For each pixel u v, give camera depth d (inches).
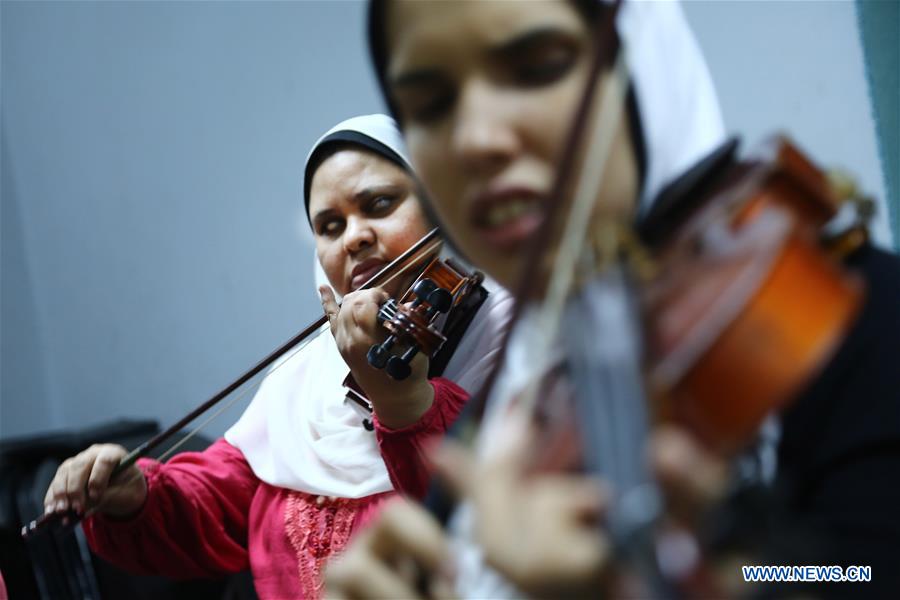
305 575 58.5
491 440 24.6
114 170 122.0
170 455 95.8
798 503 24.3
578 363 21.8
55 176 127.6
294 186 108.0
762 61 79.8
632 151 27.8
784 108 79.7
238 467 68.9
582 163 26.3
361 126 60.9
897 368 23.9
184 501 64.6
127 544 64.6
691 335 21.9
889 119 76.2
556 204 25.6
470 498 18.4
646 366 21.6
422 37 27.0
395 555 21.2
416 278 56.9
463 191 28.1
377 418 52.6
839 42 77.1
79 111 123.4
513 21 26.4
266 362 63.6
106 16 118.4
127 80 118.5
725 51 81.0
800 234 23.6
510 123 26.8
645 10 29.4
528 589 16.5
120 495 62.6
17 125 129.5
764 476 24.1
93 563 87.6
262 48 107.3
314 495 61.4
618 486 18.3
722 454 21.2
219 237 114.7
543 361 24.4
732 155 27.8
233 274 114.6
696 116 30.5
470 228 28.4
